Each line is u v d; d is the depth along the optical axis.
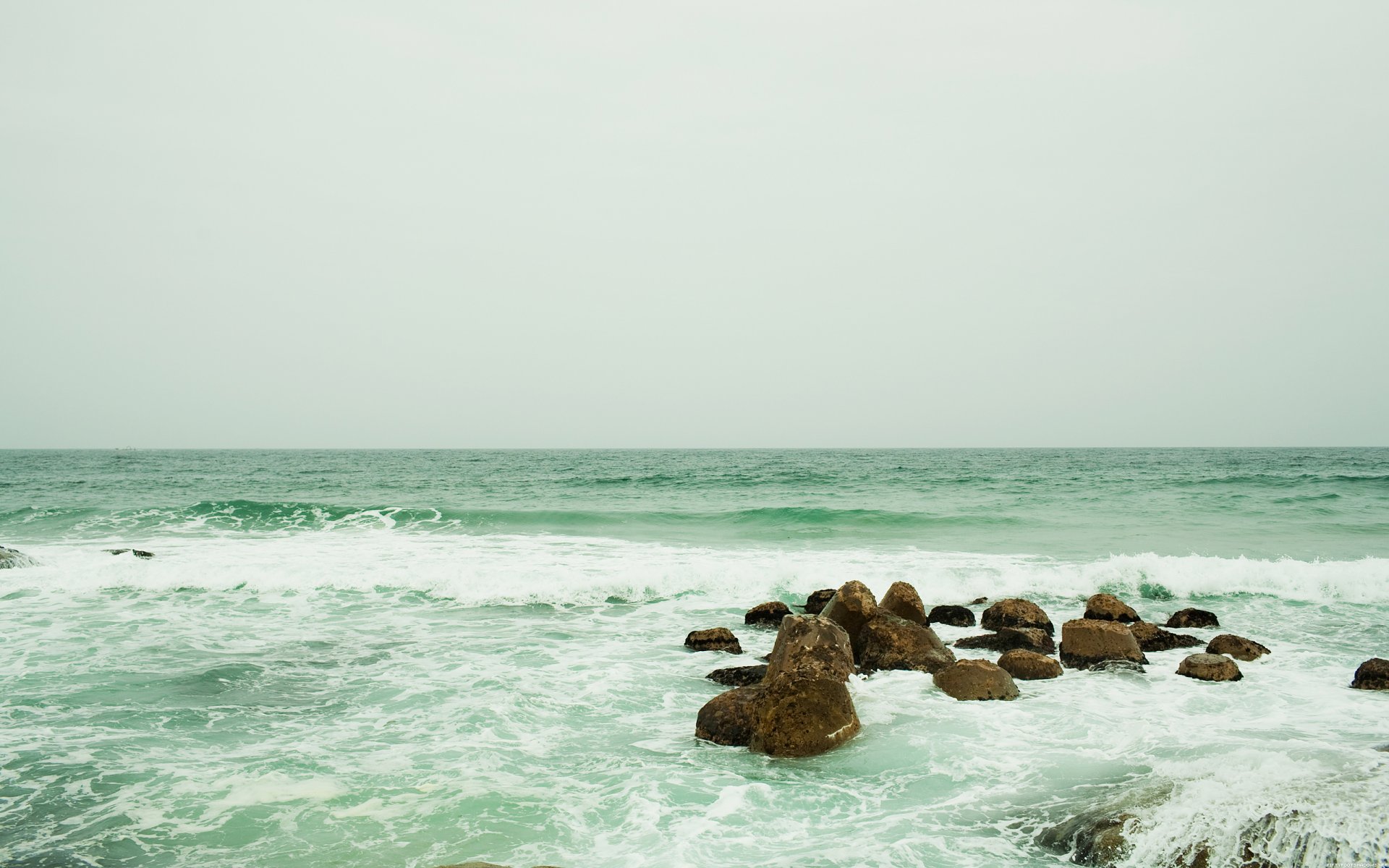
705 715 8.94
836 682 8.82
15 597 15.98
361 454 162.50
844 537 24.84
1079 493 37.66
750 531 26.17
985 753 8.20
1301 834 5.61
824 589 15.55
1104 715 9.38
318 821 6.73
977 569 18.17
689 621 14.62
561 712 9.66
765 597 16.73
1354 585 16.34
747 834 6.46
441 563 19.06
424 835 6.48
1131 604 16.08
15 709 9.62
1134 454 142.62
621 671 11.39
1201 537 24.12
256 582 16.92
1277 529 25.73
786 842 6.32
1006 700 10.00
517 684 10.74
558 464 83.88
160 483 47.69
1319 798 6.05
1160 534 24.91
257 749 8.42
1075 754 8.09
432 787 7.44
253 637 13.21
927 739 8.59
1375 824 5.63
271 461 97.19
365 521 27.84
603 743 8.66
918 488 42.28
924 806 6.97
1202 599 16.30
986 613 14.25
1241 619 14.58
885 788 7.37
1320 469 63.00
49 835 6.49
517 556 20.62
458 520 28.12
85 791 7.31
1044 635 12.66
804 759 8.12
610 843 6.32
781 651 10.02
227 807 7.00
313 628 13.90
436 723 9.25
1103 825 6.13
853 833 6.45
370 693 10.34
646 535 25.64
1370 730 8.63
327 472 64.31
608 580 16.69
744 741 8.58
